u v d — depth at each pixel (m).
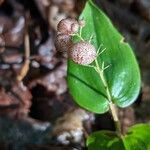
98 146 0.13
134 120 0.16
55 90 0.16
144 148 0.13
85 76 0.13
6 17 0.18
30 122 0.15
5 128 0.15
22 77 0.17
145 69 0.17
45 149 0.14
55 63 0.17
